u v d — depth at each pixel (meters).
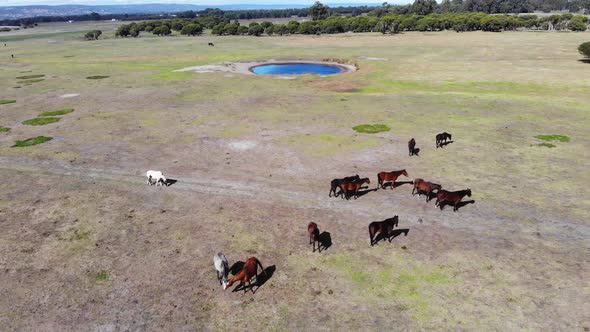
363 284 13.80
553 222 17.45
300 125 33.53
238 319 12.38
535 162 24.41
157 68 70.81
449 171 23.36
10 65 78.88
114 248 16.23
